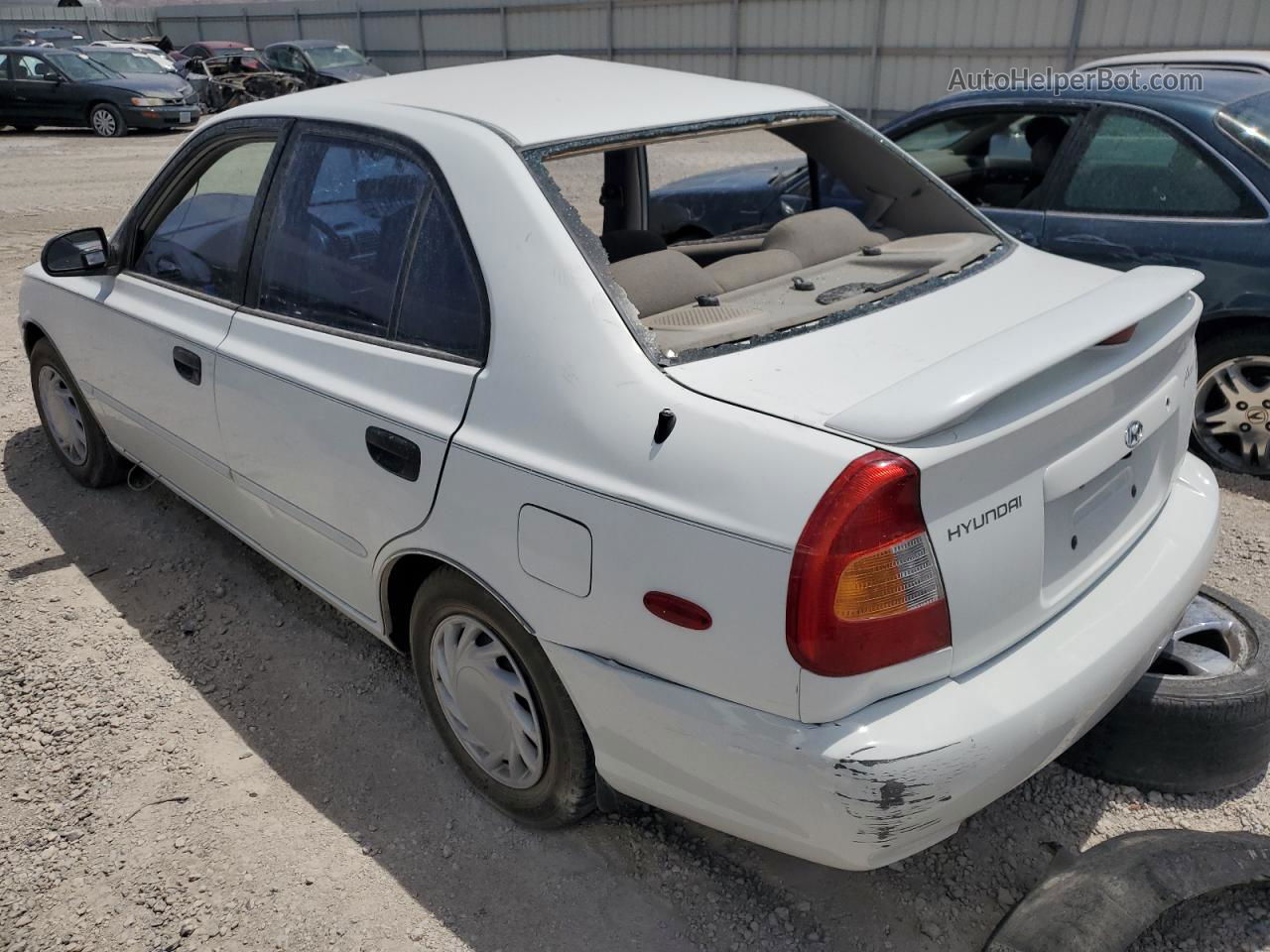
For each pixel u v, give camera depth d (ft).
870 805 5.66
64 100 56.34
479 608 7.52
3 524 13.17
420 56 92.22
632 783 6.91
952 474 5.67
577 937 7.29
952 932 7.23
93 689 9.96
